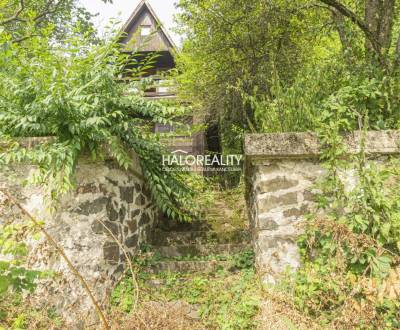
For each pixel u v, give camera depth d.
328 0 3.71
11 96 3.00
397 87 2.98
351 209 2.50
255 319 2.20
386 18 3.94
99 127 3.00
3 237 1.81
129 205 3.58
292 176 2.77
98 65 3.13
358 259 2.36
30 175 3.06
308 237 2.58
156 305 2.10
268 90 6.08
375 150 2.66
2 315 2.11
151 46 10.04
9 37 2.86
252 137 2.72
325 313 2.26
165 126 6.60
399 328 2.10
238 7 6.11
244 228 4.39
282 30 6.13
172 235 4.33
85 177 3.07
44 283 2.49
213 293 2.64
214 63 6.75
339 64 3.42
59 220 2.96
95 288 2.73
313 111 2.93
